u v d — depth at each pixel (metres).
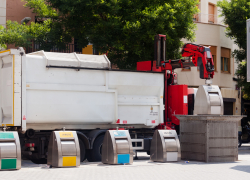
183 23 20.50
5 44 19.78
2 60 12.02
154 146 12.45
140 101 13.82
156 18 18.95
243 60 27.78
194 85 27.27
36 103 11.91
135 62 20.28
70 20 20.08
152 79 14.02
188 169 10.51
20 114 11.51
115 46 19.06
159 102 14.20
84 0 18.48
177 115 13.02
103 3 18.58
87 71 12.78
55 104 12.22
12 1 22.52
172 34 19.97
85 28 20.08
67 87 12.35
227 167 11.02
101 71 13.03
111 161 11.48
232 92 31.25
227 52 30.47
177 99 14.43
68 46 22.66
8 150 10.12
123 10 19.70
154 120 14.08
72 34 20.59
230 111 31.27
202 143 12.33
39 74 12.00
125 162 11.58
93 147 12.83
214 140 12.36
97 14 19.52
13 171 9.91
